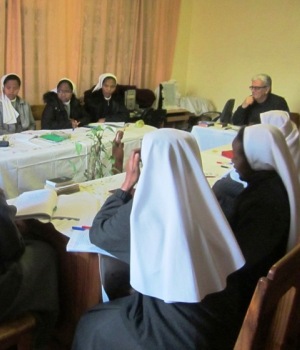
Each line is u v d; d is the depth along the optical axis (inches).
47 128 140.4
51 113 142.2
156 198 41.4
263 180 49.9
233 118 154.2
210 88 223.8
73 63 172.6
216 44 216.1
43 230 59.0
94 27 176.4
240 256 42.9
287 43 191.2
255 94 149.7
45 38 160.1
